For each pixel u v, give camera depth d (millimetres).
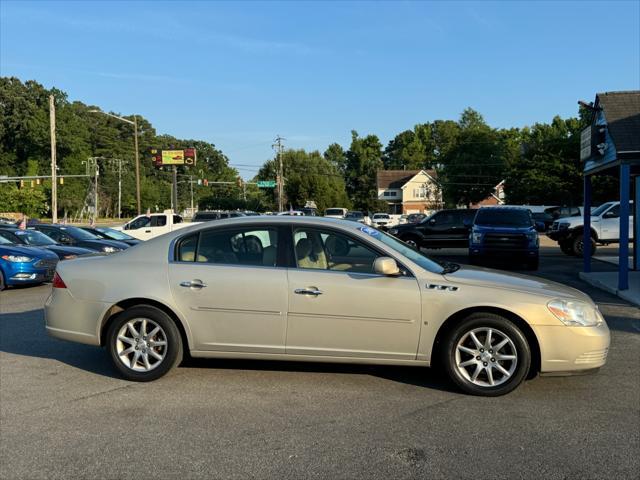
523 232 15492
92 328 5668
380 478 3650
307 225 5527
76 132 102750
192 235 5688
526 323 5047
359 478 3650
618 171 13133
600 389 5379
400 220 54125
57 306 5789
